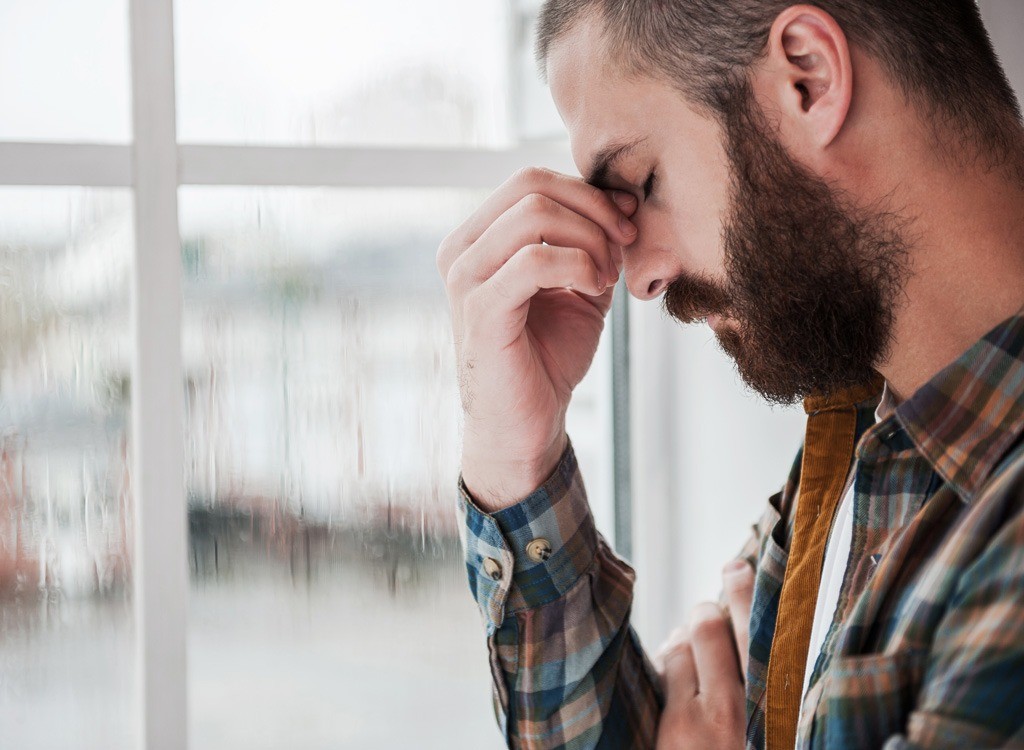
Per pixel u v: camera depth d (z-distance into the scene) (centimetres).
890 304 72
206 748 131
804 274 73
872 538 75
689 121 76
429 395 139
